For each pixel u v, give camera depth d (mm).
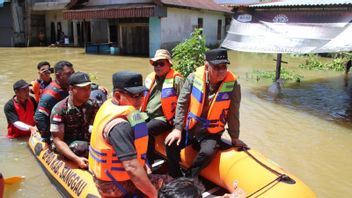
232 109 3777
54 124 4191
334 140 6117
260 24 9938
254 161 3621
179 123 3842
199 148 3973
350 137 6273
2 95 9008
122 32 21297
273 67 15672
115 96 2990
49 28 29062
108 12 19875
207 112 3738
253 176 3449
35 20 28594
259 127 6758
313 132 6520
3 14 27797
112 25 22188
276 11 9680
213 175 3811
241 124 6930
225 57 3527
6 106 5914
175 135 3816
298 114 7719
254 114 7676
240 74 13469
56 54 20469
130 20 20797
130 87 2916
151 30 19641
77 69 14008
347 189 4434
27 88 5820
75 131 4344
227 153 3760
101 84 10711
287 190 3229
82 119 4301
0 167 4922
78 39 27188
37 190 4340
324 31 8344
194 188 1830
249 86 10930
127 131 2834
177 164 3947
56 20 28328
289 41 8789
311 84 11531
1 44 28500
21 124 5750
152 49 19844
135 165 2807
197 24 22859
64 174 4180
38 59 17688
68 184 4031
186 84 3857
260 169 3500
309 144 5922
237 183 3535
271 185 3314
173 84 4285
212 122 3748
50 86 4773
